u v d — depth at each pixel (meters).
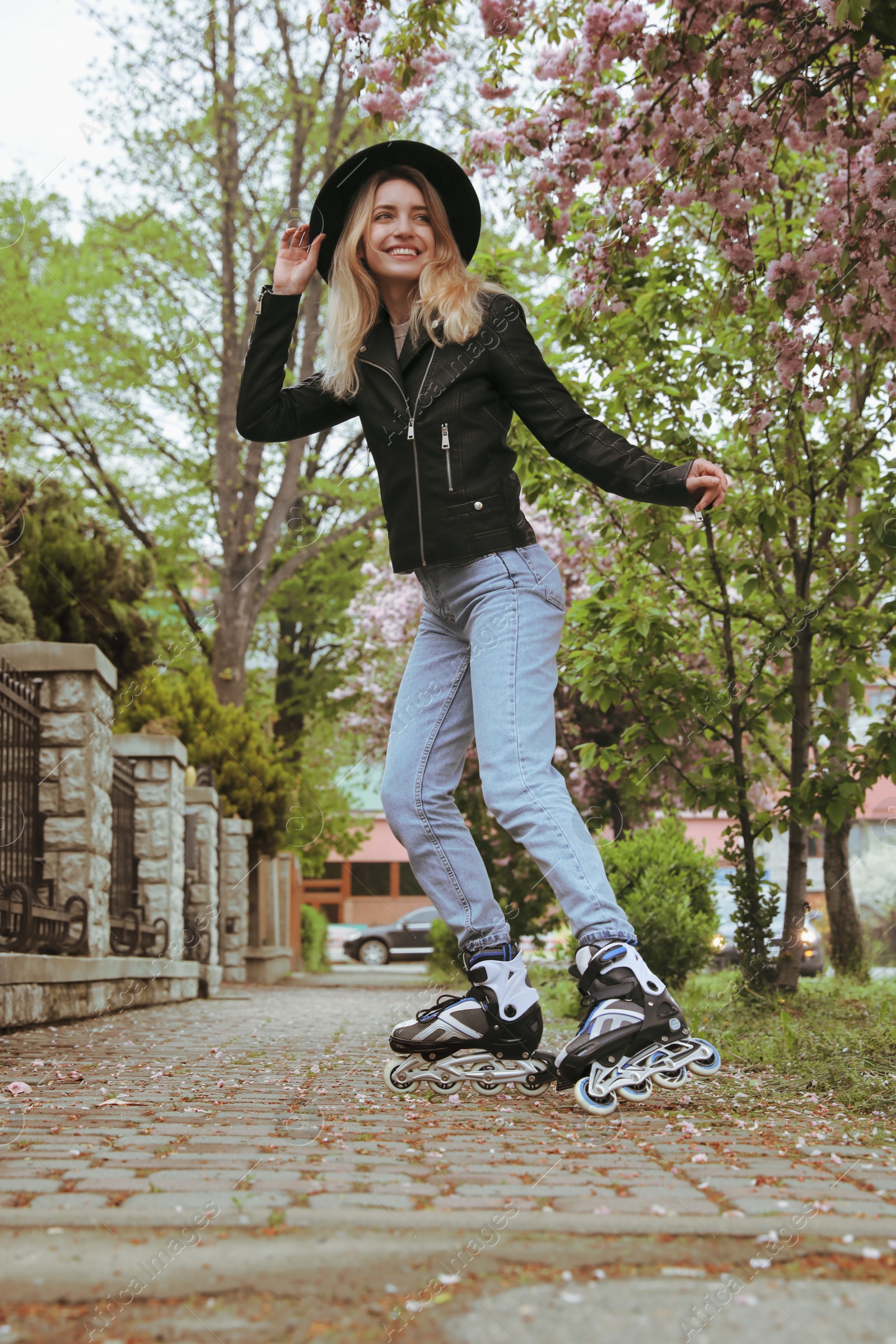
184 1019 6.01
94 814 6.21
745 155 4.09
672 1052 2.34
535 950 8.90
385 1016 6.46
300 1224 1.37
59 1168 1.74
